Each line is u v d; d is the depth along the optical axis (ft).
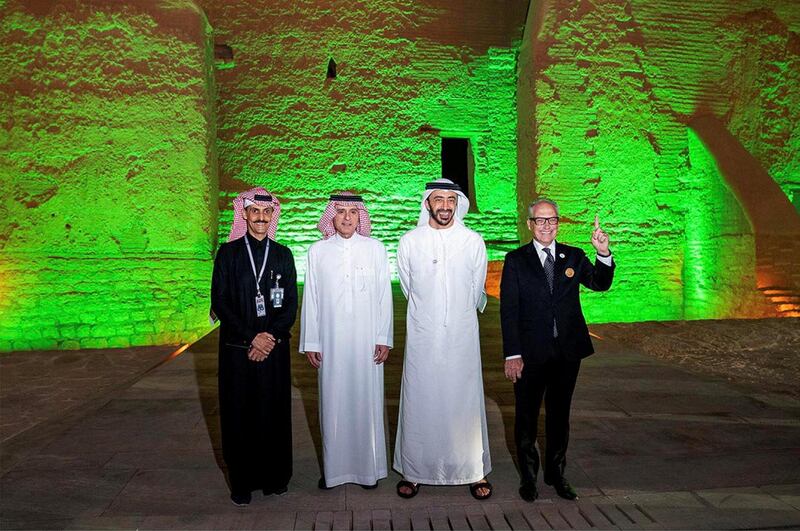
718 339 23.25
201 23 30.25
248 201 9.90
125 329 28.48
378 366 10.31
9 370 24.21
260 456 9.70
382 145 38.58
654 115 35.24
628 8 34.88
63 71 27.91
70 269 28.02
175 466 11.30
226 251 9.87
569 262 9.57
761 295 30.25
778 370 19.16
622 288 34.73
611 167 34.40
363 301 10.09
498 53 40.09
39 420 17.53
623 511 9.27
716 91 36.42
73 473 10.96
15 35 27.55
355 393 10.11
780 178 38.14
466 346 9.83
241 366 9.59
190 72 29.53
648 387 16.61
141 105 28.68
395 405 15.14
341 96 38.17
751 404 15.02
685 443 12.25
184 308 29.19
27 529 8.81
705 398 15.56
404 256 9.95
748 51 37.01
